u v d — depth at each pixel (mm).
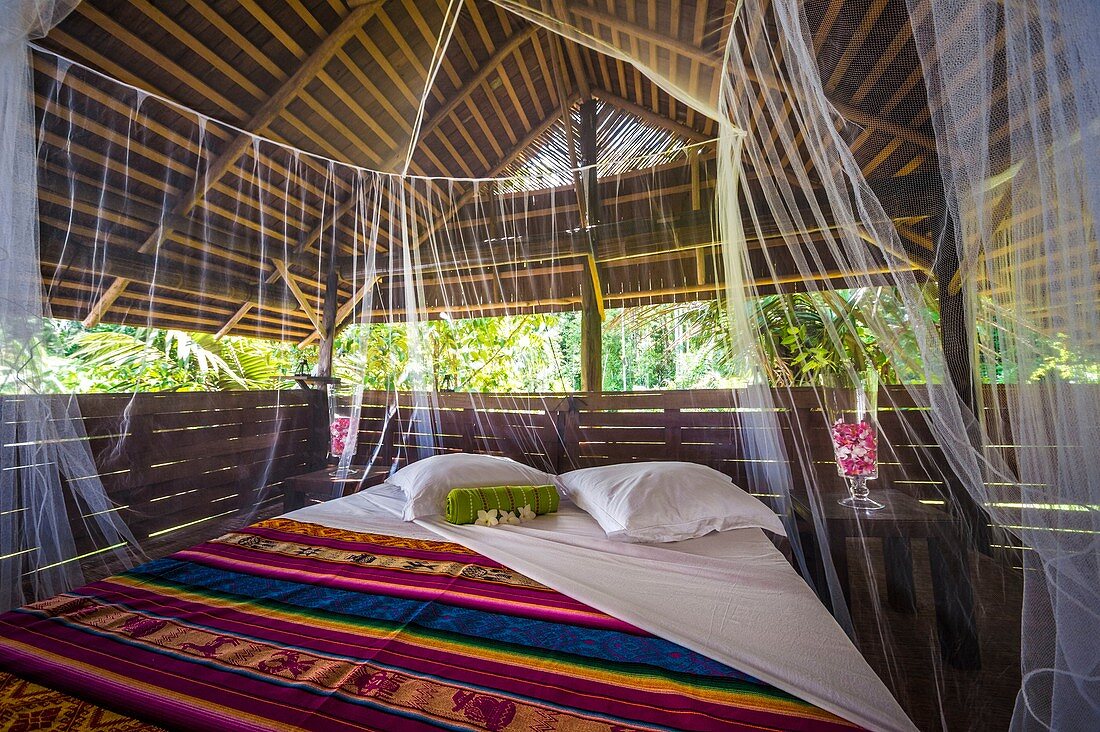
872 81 946
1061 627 690
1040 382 723
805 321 1828
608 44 1734
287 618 1165
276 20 2338
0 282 1564
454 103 3307
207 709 811
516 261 3355
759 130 1399
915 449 1254
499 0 1704
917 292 926
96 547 2039
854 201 1016
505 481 2301
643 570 1479
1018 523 816
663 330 3006
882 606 1294
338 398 3496
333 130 3020
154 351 2459
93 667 924
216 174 2600
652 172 3164
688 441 2896
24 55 1523
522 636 1090
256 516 2986
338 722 786
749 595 1297
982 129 742
